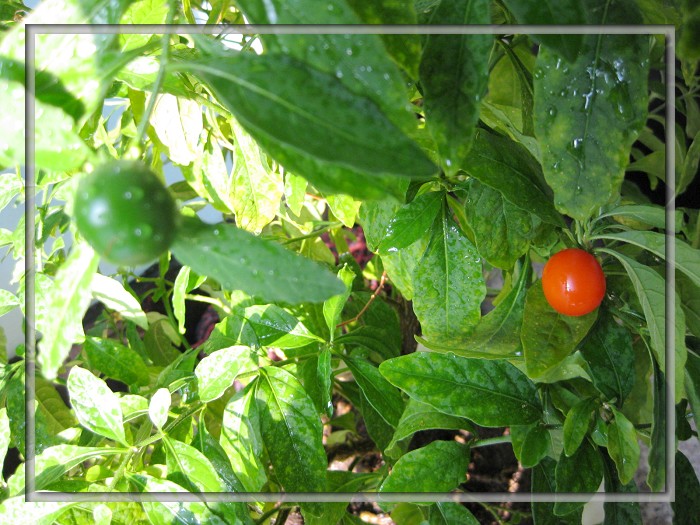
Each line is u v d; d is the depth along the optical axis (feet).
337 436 1.06
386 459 0.80
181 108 0.72
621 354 0.64
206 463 0.60
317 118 0.30
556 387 0.67
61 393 1.11
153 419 0.60
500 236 0.62
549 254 0.68
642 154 1.03
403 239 0.64
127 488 0.60
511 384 0.65
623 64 0.48
